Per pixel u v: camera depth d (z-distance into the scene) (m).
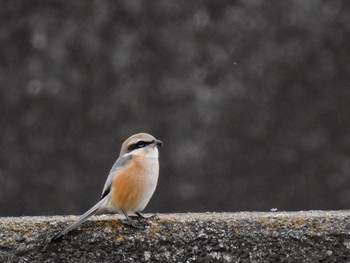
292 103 19.11
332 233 5.09
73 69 18.69
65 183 18.05
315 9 19.70
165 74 18.62
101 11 18.88
